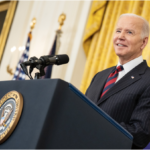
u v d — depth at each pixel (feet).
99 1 17.62
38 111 3.29
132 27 6.95
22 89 3.79
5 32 26.14
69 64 19.11
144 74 6.35
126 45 6.87
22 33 24.99
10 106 3.69
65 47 19.60
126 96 5.91
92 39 18.01
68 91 3.43
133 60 6.89
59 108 3.30
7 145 3.36
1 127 3.60
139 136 4.91
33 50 22.63
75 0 20.74
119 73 6.84
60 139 3.25
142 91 5.90
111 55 15.96
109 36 16.60
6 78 24.71
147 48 13.58
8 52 25.45
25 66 4.69
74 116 3.43
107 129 3.79
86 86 16.83
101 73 7.53
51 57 4.83
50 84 3.42
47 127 3.14
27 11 25.29
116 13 16.81
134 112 5.52
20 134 3.30
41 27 23.02
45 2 23.94
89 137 3.55
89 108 3.63
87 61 17.40
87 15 19.38
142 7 15.55
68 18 20.45
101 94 6.69
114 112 5.84
